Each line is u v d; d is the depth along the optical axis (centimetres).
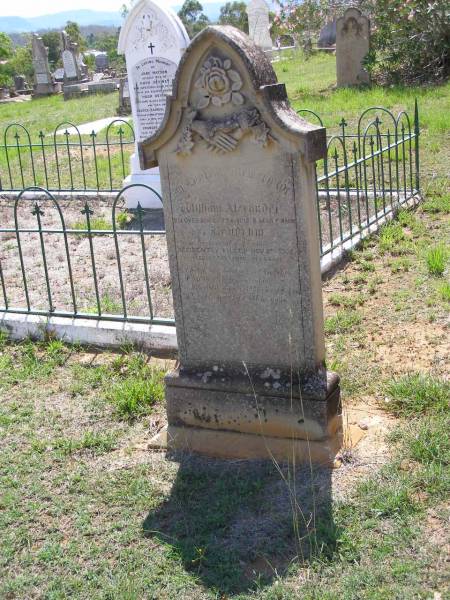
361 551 232
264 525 248
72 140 994
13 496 272
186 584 229
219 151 268
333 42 1839
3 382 351
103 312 410
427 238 480
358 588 220
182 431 295
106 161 845
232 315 283
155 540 247
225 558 236
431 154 672
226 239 277
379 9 1056
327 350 351
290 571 229
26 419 320
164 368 350
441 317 373
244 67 257
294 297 272
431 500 248
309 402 273
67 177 788
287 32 1380
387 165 655
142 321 379
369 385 319
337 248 464
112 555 244
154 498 267
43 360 370
